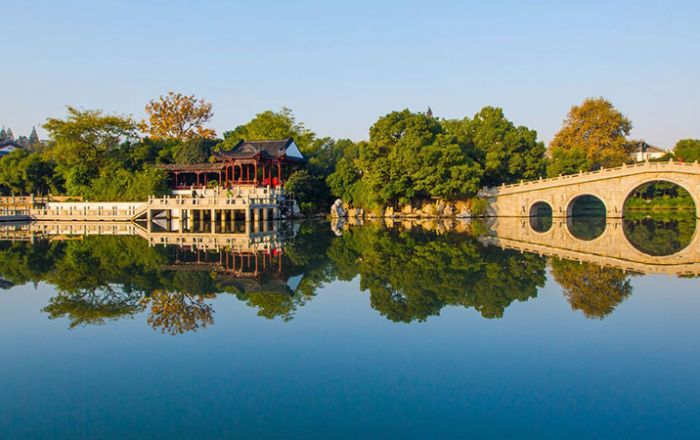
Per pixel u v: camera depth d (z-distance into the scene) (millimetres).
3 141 157625
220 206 71875
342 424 12570
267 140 92875
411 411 13195
